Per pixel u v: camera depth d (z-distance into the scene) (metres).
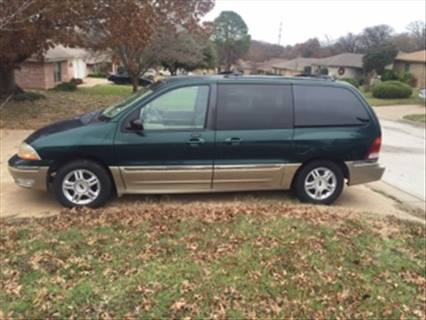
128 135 5.42
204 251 4.43
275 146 5.76
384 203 6.62
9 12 10.95
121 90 32.25
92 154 5.39
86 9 13.21
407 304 3.82
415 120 22.33
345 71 55.81
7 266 3.99
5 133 10.88
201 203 5.83
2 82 17.67
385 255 4.66
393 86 35.75
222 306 3.56
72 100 19.70
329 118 5.93
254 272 4.08
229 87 5.69
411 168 10.25
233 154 5.66
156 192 5.64
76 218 5.09
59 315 3.35
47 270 3.95
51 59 31.72
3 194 6.00
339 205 6.24
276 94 5.80
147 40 16.08
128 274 3.94
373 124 6.04
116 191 5.64
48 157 5.33
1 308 3.40
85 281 3.80
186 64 36.53
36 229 4.78
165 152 5.50
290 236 4.85
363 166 6.07
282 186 5.99
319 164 5.98
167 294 3.66
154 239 4.62
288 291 3.83
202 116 5.59
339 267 4.29
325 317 3.54
